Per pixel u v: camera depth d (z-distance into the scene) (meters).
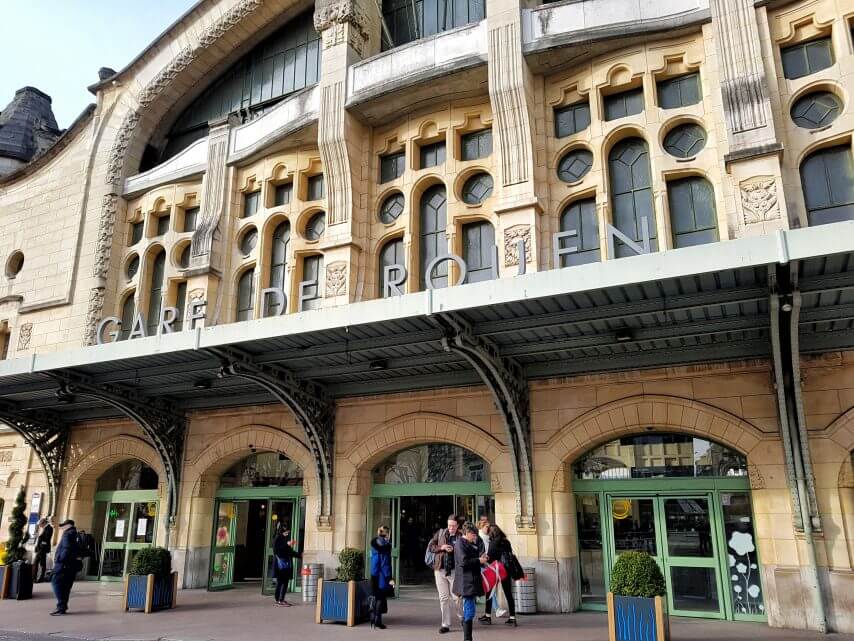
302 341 13.05
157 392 17.27
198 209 20.44
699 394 12.84
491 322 11.78
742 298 10.20
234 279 18.62
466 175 16.05
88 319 20.48
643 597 9.27
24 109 29.73
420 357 13.98
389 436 15.56
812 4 13.10
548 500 13.59
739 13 13.36
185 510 18.02
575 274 9.95
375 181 17.14
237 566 19.83
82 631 11.57
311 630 11.42
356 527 15.58
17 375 15.34
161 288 20.42
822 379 11.88
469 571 10.06
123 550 19.55
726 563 12.44
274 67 21.55
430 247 16.25
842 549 11.14
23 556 16.62
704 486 12.88
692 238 13.55
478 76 15.64
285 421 17.19
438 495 15.41
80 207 22.00
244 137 19.34
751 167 12.45
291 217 18.06
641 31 14.21
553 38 14.73
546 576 13.21
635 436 13.71
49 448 20.14
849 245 8.41
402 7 19.38
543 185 14.84
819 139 12.56
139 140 22.44
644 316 11.28
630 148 14.57
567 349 12.81
